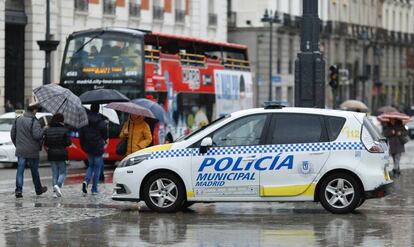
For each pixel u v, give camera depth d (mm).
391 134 55312
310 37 45562
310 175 33281
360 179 33281
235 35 141875
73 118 40656
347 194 33469
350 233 28797
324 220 32031
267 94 141125
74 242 26984
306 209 35531
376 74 189125
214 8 127500
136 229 29797
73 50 61094
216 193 33531
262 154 33312
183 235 28406
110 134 58750
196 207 36219
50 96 40781
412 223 31234
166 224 31047
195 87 67812
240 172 33344
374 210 35250
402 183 49406
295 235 28375
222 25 130000
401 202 38562
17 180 39906
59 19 95000
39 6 93000
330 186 33500
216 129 33781
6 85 92250
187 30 120000
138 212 34344
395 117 55312
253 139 33562
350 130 33500
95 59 60688
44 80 75188
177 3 117500
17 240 27328
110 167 62875
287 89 148000
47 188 44656
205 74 69688
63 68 61156
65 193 41750
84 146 41000
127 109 40844
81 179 51062
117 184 34312
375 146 33438
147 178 34062
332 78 68000
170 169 33750
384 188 33438
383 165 33625
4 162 62156
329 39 163500
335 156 33281
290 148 33312
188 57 66938
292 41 150125
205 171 33531
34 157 40062
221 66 72812
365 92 183625
